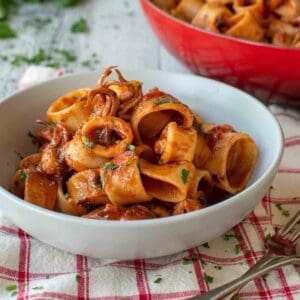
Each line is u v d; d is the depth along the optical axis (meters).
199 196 0.38
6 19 0.75
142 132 0.40
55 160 0.39
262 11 0.58
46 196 0.38
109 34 0.71
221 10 0.58
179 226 0.33
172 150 0.37
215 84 0.46
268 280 0.36
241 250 0.38
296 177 0.45
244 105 0.44
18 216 0.35
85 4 0.79
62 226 0.34
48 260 0.37
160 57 0.66
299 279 0.36
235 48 0.50
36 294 0.34
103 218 0.36
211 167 0.40
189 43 0.52
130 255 0.35
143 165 0.37
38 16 0.76
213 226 0.35
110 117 0.37
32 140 0.44
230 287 0.34
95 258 0.38
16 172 0.41
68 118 0.41
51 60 0.65
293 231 0.38
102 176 0.37
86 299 0.35
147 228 0.33
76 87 0.46
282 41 0.56
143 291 0.35
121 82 0.41
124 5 0.79
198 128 0.41
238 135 0.40
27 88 0.44
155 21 0.55
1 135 0.42
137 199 0.37
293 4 0.58
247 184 0.41
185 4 0.61
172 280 0.36
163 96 0.39
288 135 0.49
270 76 0.50
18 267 0.37
